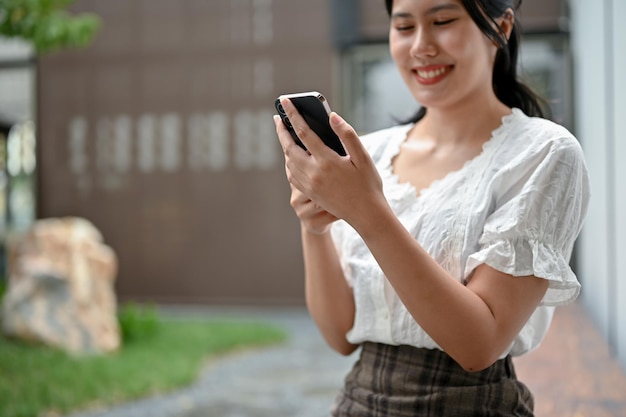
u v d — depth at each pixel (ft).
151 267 32.35
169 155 32.30
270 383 18.54
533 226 3.62
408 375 3.97
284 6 31.17
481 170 3.90
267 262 31.40
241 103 31.63
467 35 3.96
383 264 3.42
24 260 21.30
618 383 10.62
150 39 32.45
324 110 3.33
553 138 3.77
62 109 33.30
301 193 3.98
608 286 17.34
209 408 16.10
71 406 15.62
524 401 4.11
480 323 3.45
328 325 4.43
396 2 4.08
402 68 4.18
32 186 34.24
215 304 31.78
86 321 20.92
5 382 16.55
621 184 15.33
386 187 4.26
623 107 14.98
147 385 17.30
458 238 3.79
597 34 19.92
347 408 4.20
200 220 31.96
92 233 23.04
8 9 18.89
